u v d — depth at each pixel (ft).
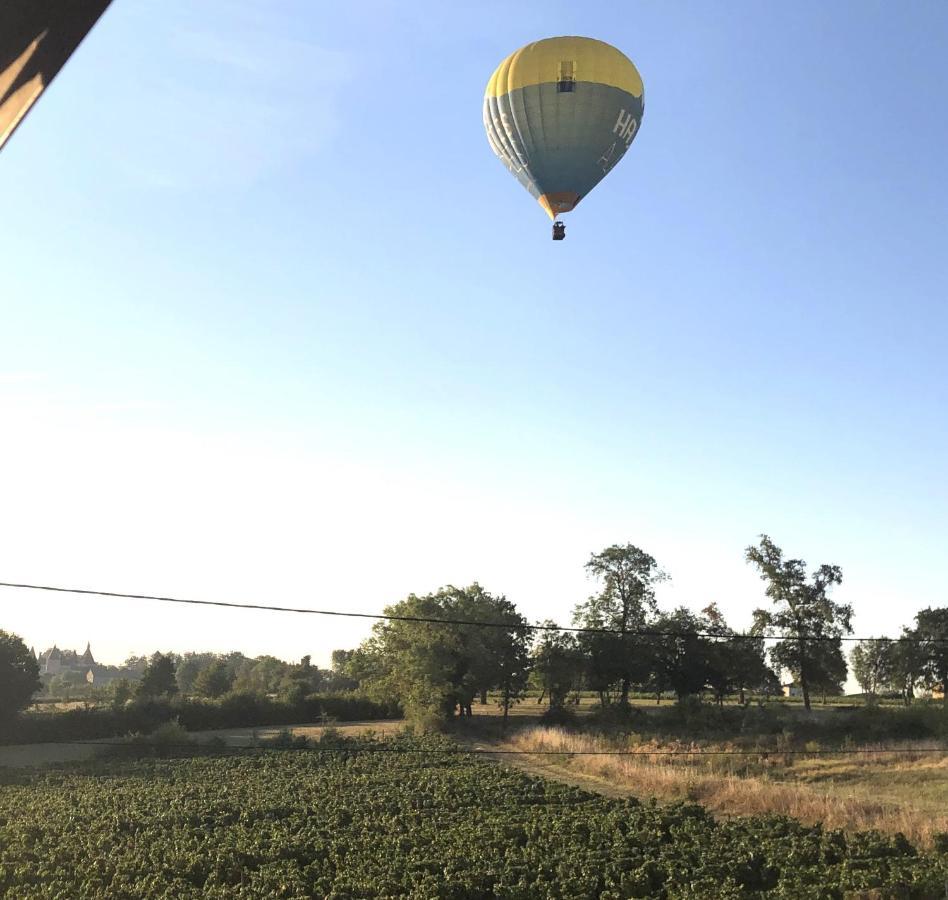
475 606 295.07
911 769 169.58
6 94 9.76
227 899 91.20
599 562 295.07
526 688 328.29
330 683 520.01
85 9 9.45
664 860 100.27
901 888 84.99
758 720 245.86
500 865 100.22
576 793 151.33
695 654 282.15
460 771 183.62
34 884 101.40
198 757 223.30
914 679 299.99
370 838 117.80
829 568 271.49
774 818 120.57
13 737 258.78
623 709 282.15
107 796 159.74
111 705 300.81
